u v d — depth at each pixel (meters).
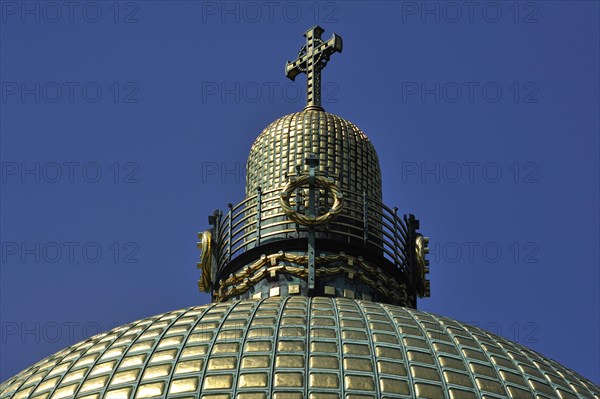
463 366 110.38
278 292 128.38
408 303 133.12
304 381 104.56
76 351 116.88
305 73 147.25
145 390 105.75
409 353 110.00
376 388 104.75
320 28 149.62
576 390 113.62
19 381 114.81
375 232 134.38
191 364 107.56
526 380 111.62
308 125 140.25
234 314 117.06
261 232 132.75
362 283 129.88
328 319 114.75
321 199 132.75
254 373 105.50
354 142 140.00
